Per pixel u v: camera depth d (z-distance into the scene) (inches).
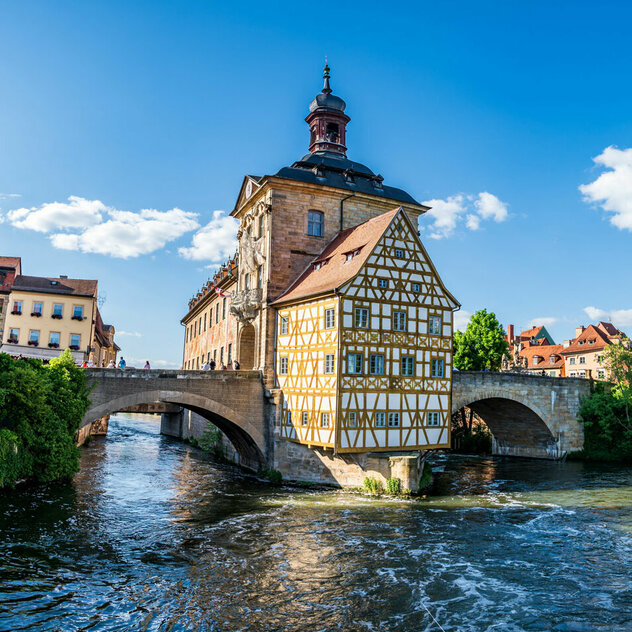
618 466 1456.7
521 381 1477.6
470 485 1147.9
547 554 666.2
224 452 1437.0
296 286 1187.9
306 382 1052.5
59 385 934.4
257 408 1147.9
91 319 1974.7
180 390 1074.7
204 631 453.7
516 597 535.5
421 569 605.6
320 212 1277.1
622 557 658.8
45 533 684.7
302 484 1055.6
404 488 967.0
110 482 1052.5
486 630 468.1
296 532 737.6
